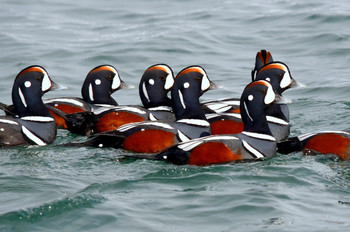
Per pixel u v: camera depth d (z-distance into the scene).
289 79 16.45
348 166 13.16
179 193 11.55
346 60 23.17
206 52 24.55
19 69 22.41
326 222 10.32
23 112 15.48
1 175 12.45
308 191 11.71
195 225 10.28
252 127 13.88
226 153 13.14
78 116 16.31
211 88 15.20
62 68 22.69
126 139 14.40
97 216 10.55
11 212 10.59
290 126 17.25
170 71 17.19
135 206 10.95
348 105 18.77
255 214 10.64
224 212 10.72
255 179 12.30
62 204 10.95
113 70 17.84
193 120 14.91
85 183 12.08
